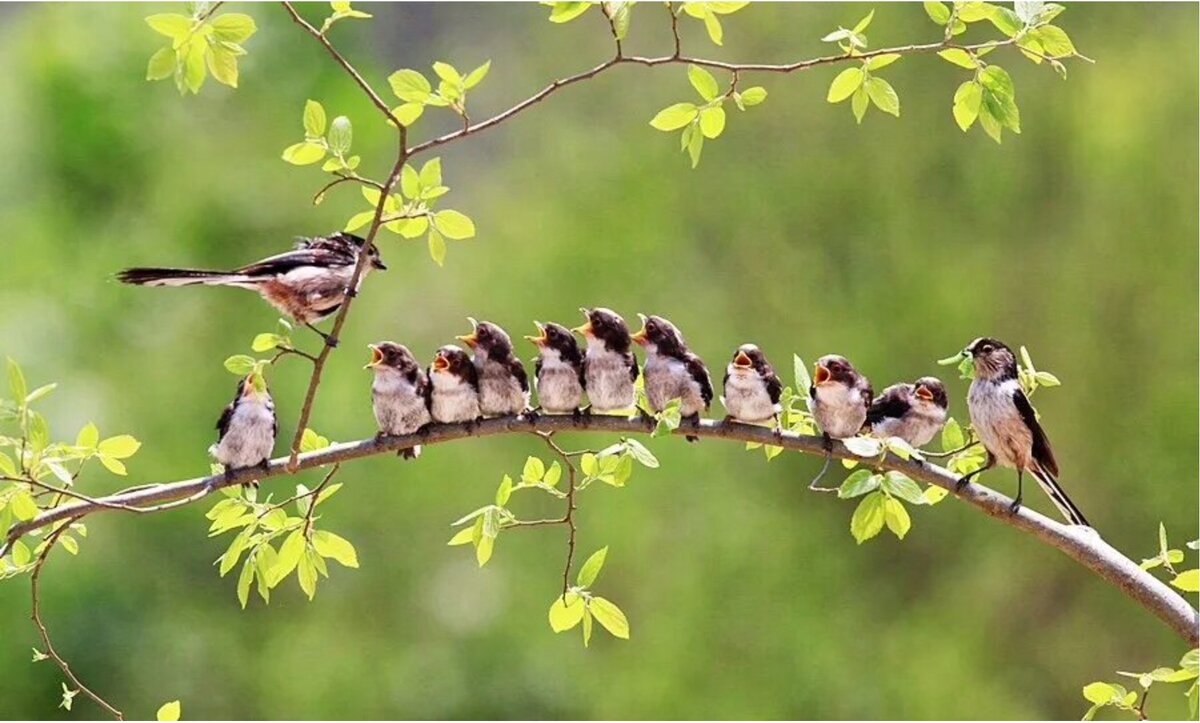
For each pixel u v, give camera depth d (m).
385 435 7.43
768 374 7.72
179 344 18.89
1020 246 19.30
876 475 6.84
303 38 20.22
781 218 19.77
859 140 19.72
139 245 19.00
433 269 20.92
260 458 7.49
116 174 19.28
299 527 7.17
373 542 19.17
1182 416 18.72
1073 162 19.33
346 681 18.55
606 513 18.91
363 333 19.53
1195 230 19.02
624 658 18.81
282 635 18.72
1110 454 18.95
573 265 20.27
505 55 24.47
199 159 19.45
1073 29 19.55
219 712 18.12
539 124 21.95
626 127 21.22
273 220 19.39
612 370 7.59
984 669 18.89
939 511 19.16
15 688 17.14
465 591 19.30
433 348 20.31
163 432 18.31
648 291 19.92
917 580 19.14
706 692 18.30
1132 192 19.19
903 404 8.19
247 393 7.48
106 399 18.22
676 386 7.74
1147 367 18.98
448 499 19.28
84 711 17.41
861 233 19.52
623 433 7.83
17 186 19.12
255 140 19.69
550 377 7.71
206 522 18.20
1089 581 19.05
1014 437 7.55
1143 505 18.81
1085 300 19.09
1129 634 18.98
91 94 19.28
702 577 18.66
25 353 17.97
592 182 20.86
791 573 18.70
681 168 20.36
